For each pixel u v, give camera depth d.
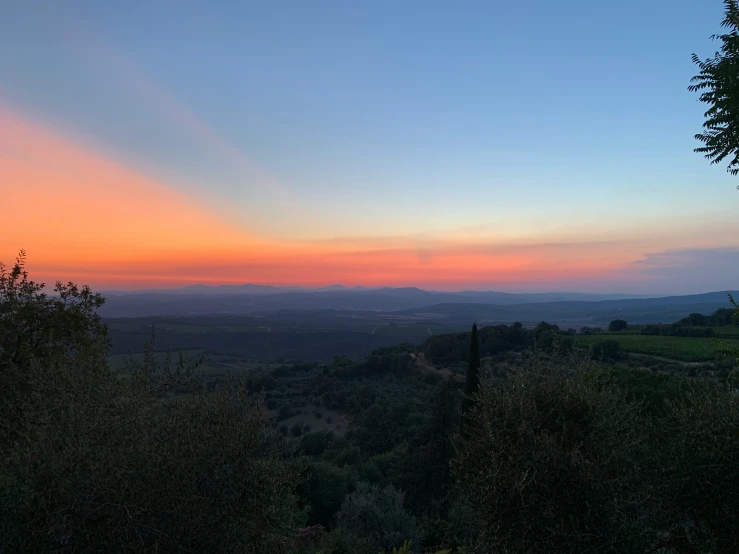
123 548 4.29
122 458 4.54
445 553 9.92
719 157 7.33
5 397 6.57
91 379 5.26
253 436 5.28
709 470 5.91
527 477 5.45
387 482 26.34
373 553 12.53
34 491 4.29
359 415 44.50
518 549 5.38
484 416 6.32
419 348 67.88
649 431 6.83
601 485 5.43
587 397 6.18
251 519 4.99
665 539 5.86
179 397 5.51
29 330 11.59
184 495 4.63
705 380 7.45
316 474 22.69
